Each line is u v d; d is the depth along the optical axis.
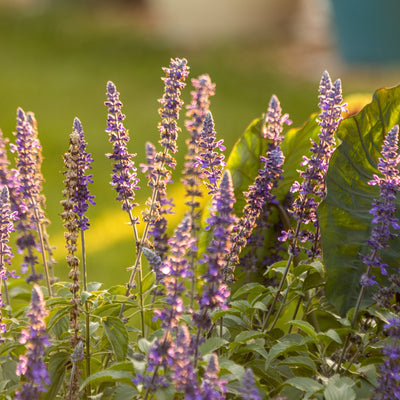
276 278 4.63
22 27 29.67
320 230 3.93
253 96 19.42
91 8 33.47
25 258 4.30
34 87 20.52
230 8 28.28
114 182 3.93
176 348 2.92
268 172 3.76
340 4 22.33
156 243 4.17
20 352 3.92
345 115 5.70
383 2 21.78
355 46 22.48
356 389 3.46
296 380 3.38
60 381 3.62
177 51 25.77
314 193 3.97
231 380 3.32
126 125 15.74
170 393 3.06
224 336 4.04
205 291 2.99
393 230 4.07
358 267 3.98
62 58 24.84
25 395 2.91
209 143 3.87
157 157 3.95
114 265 8.34
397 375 3.18
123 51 25.66
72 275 3.62
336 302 3.96
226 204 2.92
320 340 3.71
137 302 3.90
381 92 4.18
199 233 4.91
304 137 4.78
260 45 26.48
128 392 3.34
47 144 14.16
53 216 10.20
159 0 30.67
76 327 3.62
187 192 4.25
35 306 2.80
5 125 16.19
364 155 4.23
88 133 15.20
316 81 21.11
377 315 3.61
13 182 4.23
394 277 3.71
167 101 3.88
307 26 27.66
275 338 4.11
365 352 3.86
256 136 4.81
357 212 4.04
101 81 21.36
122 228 9.59
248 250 4.83
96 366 3.93
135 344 3.89
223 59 24.39
